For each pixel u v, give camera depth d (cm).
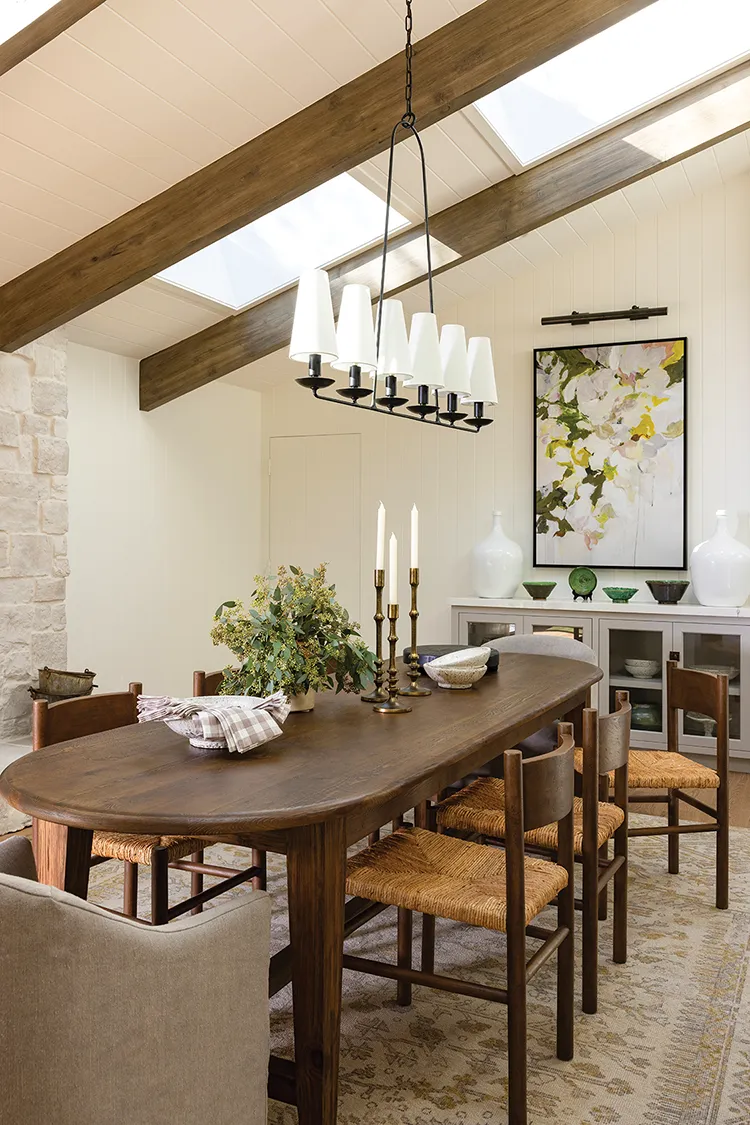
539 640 403
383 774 189
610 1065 218
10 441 432
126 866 264
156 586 559
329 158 356
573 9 320
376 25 326
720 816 314
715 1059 221
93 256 394
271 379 645
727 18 396
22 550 441
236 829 162
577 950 279
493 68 331
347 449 641
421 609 621
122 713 266
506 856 192
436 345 300
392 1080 212
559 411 578
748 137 488
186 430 585
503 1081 212
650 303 560
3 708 431
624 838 274
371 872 212
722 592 512
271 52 322
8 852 166
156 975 137
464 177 451
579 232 553
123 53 302
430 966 263
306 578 262
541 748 354
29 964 121
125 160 357
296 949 176
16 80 302
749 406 537
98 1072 129
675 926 300
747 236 538
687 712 514
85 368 503
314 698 271
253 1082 159
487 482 602
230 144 366
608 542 566
